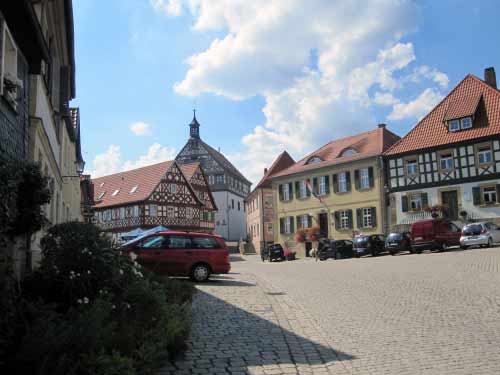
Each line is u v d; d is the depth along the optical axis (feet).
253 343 24.88
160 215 190.80
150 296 24.52
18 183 22.75
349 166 147.54
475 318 29.17
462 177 122.62
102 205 201.05
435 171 127.54
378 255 113.91
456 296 37.58
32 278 25.14
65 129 69.51
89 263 25.25
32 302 19.25
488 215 117.80
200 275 55.72
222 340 25.44
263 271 75.97
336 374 19.71
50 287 24.80
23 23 28.09
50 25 46.68
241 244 219.61
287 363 21.30
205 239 57.11
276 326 29.12
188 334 24.29
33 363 14.65
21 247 30.30
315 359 21.93
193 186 219.41
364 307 34.99
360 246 111.65
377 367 20.40
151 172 200.13
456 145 124.16
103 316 18.69
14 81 27.14
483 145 119.96
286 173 166.71
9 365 14.62
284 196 168.76
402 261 75.97
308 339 25.76
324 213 154.71
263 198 206.49
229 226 280.31
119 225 194.59
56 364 14.46
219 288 48.32
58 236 26.02
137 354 17.83
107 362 15.28
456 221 122.11
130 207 191.21
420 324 28.30
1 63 25.17
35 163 25.36
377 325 28.66
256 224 222.48
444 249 97.25
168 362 21.09
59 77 57.47
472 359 20.84
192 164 228.02
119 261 27.37
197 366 20.66
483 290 39.73
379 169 138.82
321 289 46.52
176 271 55.06
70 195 81.46
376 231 139.03
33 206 25.27
